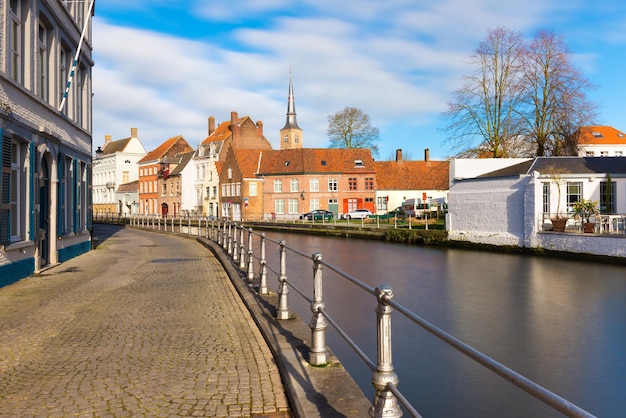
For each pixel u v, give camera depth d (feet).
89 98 68.69
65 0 55.47
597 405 24.75
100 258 59.67
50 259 50.31
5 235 36.76
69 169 58.23
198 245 83.20
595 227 83.46
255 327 24.84
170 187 271.90
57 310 28.55
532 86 131.75
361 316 41.14
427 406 24.25
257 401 15.23
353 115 238.89
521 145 136.56
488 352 32.96
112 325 25.07
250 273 37.65
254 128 255.70
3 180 36.17
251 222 188.34
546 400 5.50
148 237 108.06
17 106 39.37
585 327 38.91
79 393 15.79
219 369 18.25
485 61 136.67
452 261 80.94
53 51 50.44
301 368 16.97
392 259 83.76
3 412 14.28
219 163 248.73
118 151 311.27
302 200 222.48
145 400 15.24
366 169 226.99
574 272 67.62
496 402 24.66
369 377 27.07
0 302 30.91
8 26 37.78
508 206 95.91
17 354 20.03
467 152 140.05
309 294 50.65
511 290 54.90
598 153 253.65
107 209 322.55
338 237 139.44
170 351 20.56
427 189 234.17
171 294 34.35
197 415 14.16
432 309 45.57
